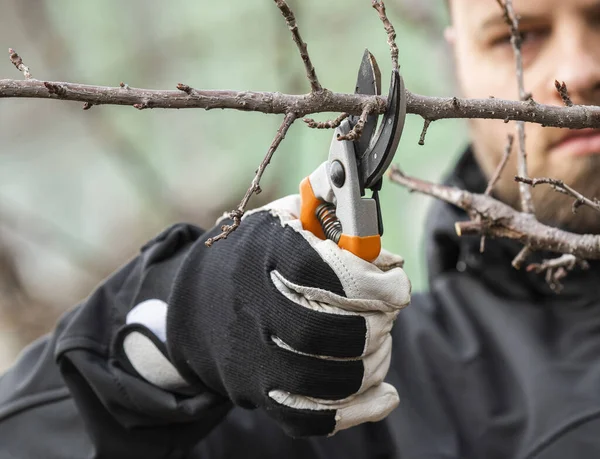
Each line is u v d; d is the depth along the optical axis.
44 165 7.21
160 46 6.72
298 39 1.38
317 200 1.71
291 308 1.63
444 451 2.62
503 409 2.67
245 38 6.43
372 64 1.47
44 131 7.21
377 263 1.72
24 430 2.40
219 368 1.82
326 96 1.42
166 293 2.06
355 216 1.58
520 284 2.86
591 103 2.27
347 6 6.10
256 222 1.79
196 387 2.00
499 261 2.88
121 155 6.52
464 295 2.97
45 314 6.05
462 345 2.84
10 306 5.97
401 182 2.19
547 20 2.32
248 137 6.33
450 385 2.76
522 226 1.95
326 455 2.62
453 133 5.62
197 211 6.28
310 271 1.62
